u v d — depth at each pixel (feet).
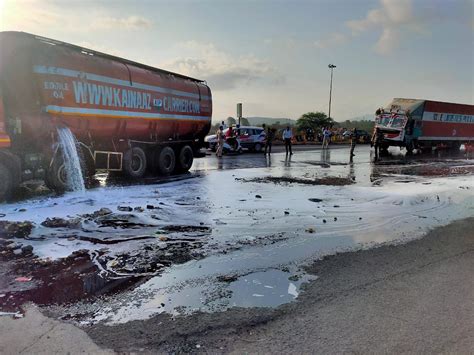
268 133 80.59
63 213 24.90
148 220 24.07
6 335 10.98
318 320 12.01
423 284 14.93
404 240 21.02
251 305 13.00
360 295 13.85
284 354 10.22
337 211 27.91
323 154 86.58
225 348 10.50
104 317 12.09
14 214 24.22
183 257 17.63
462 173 54.34
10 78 29.09
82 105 33.24
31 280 14.76
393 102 99.04
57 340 10.75
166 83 44.65
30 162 29.37
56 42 31.86
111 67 36.47
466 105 114.83
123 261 16.97
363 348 10.50
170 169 47.52
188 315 12.26
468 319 12.16
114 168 39.09
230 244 19.69
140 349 10.39
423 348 10.53
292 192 35.47
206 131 54.49
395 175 50.42
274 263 17.04
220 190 36.11
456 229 23.63
